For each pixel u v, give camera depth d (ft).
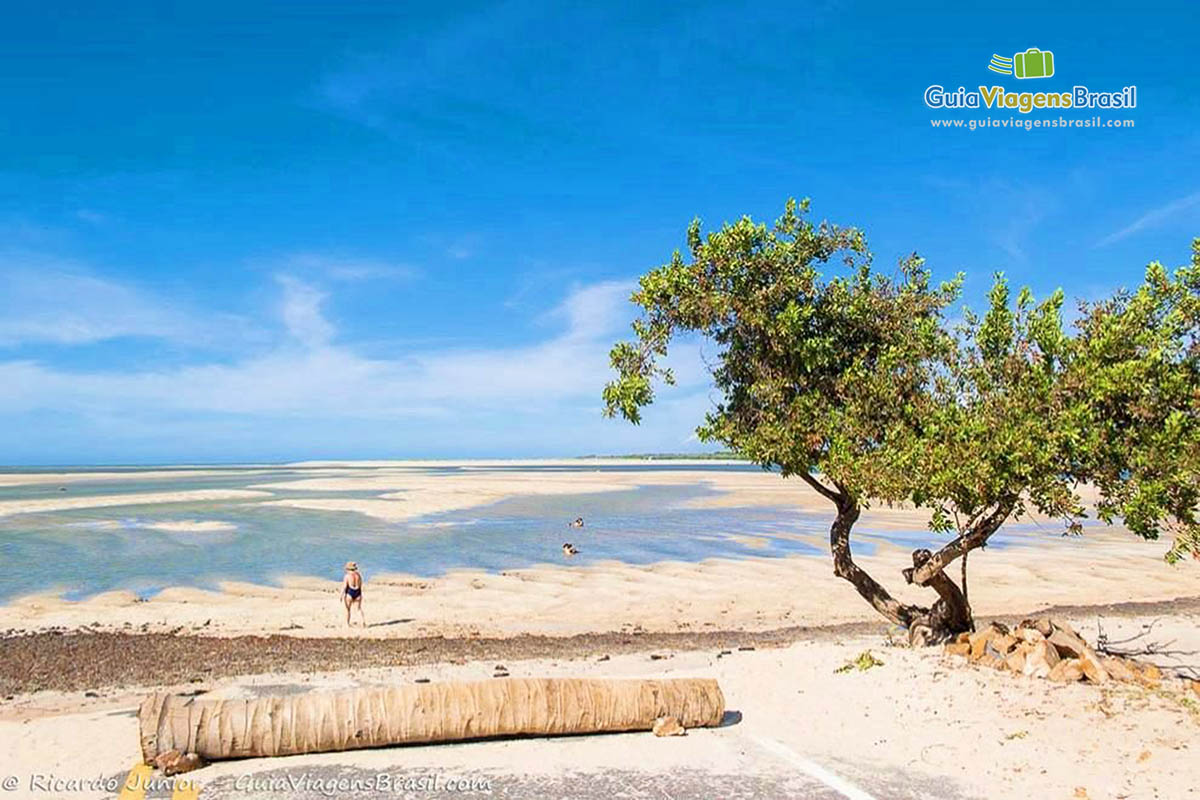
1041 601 82.84
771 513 176.24
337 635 67.05
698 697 36.83
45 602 81.20
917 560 44.39
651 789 29.68
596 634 66.95
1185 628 61.72
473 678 47.96
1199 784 27.81
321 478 383.86
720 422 47.06
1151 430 35.27
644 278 46.01
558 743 34.76
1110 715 33.58
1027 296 39.83
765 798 28.84
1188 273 36.65
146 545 121.49
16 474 482.69
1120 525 148.56
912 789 29.45
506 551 117.60
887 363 42.50
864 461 39.96
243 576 96.63
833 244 45.24
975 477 36.19
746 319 43.37
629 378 45.34
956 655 41.47
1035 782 29.32
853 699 38.88
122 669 50.11
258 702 33.17
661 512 178.81
